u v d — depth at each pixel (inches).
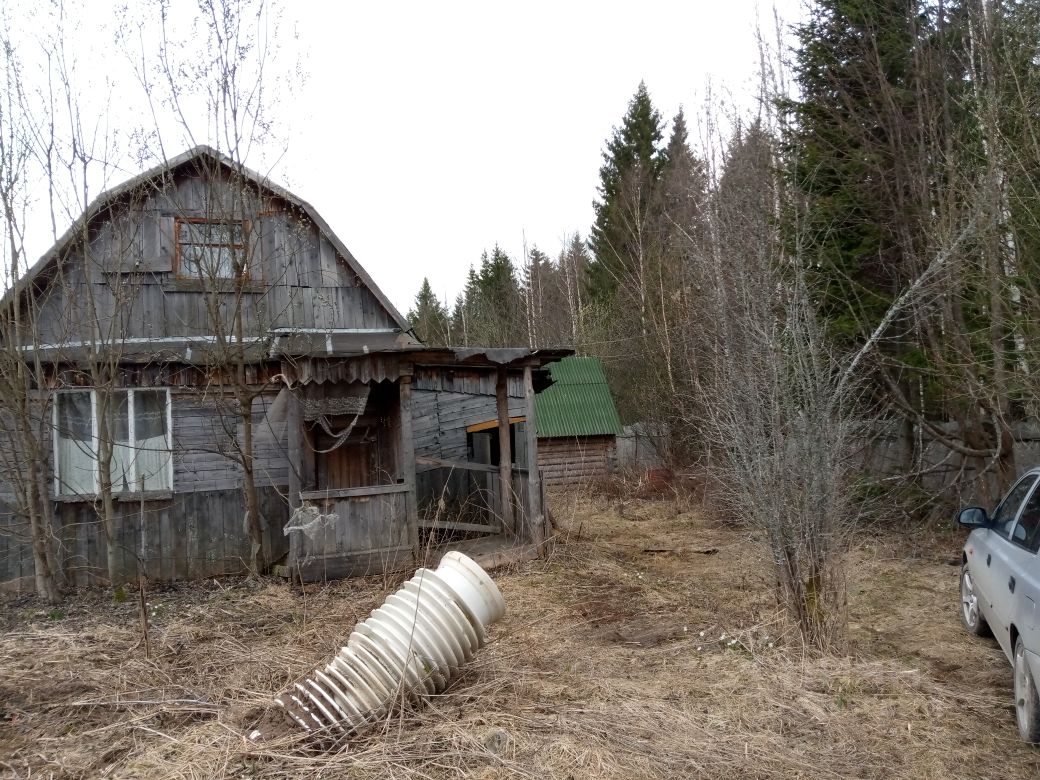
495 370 396.8
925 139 437.1
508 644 248.1
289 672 216.7
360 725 172.6
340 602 305.7
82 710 194.2
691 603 303.6
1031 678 165.6
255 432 393.1
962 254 340.8
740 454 239.3
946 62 431.8
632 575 362.9
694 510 591.8
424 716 180.1
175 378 380.5
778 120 515.2
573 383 844.0
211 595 331.9
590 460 800.3
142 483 350.0
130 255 405.4
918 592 319.0
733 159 561.0
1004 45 371.2
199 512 382.0
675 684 204.5
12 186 309.1
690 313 706.8
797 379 229.9
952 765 158.2
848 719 179.2
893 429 468.8
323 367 349.7
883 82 437.1
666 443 807.7
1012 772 155.9
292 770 157.2
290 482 357.4
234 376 348.2
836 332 436.5
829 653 219.0
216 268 347.6
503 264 1695.4
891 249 441.1
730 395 240.7
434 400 490.6
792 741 169.3
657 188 1087.0
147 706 195.6
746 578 346.6
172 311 414.9
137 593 344.2
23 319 362.0
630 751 163.3
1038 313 343.0
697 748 165.0
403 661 182.4
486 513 474.3
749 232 282.0
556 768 155.6
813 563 224.8
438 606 193.6
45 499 331.6
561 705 189.5
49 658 237.6
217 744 169.2
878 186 443.2
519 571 366.3
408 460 364.8
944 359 406.6
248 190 356.5
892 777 153.4
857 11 450.9
